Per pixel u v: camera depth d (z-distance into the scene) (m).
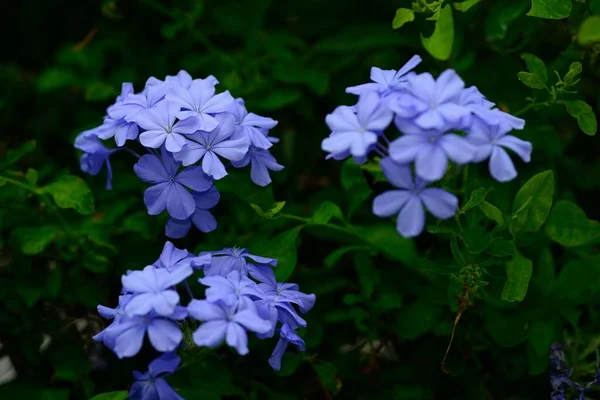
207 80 0.54
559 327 0.59
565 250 0.61
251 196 0.58
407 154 0.49
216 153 0.53
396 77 0.53
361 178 0.59
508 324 0.57
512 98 0.62
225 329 0.50
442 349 0.60
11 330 0.61
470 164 0.60
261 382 0.61
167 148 0.52
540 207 0.56
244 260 0.54
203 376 0.56
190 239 0.63
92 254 0.61
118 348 0.50
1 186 0.61
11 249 0.61
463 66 0.62
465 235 0.54
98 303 0.61
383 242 0.61
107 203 0.64
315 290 0.60
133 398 0.51
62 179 0.60
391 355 0.62
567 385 0.59
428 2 0.60
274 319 0.51
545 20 0.63
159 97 0.54
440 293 0.58
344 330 0.61
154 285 0.50
